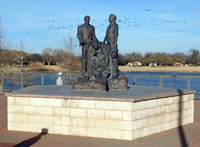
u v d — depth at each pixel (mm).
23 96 6934
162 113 6957
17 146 5699
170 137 6398
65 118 6645
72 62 24000
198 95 13508
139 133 6336
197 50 77312
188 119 7895
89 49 8789
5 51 23469
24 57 25922
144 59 69000
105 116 6328
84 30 9359
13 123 7047
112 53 8523
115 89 8289
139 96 6516
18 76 19812
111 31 8859
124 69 47406
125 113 6168
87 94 6996
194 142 5992
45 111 6797
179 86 14195
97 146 5668
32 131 6910
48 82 18156
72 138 6312
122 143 5895
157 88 9047
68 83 18219
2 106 10578
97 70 8500
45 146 5691
